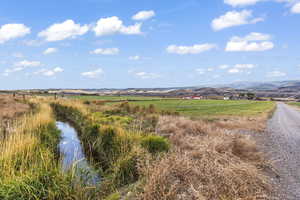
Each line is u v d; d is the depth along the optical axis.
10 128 8.52
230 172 4.38
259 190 4.04
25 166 4.52
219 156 5.29
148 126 11.86
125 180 5.41
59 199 3.98
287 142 10.00
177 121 12.61
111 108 22.69
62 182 4.14
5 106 20.91
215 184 4.07
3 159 4.79
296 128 15.99
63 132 12.53
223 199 3.66
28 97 36.22
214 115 23.66
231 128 13.48
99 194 4.66
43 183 4.01
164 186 3.92
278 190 4.36
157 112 21.17
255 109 39.56
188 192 3.94
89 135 9.94
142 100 60.62
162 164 4.54
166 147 6.54
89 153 8.30
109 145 7.79
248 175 4.46
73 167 4.56
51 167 4.40
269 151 7.82
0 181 3.84
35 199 3.75
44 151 5.80
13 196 3.58
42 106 19.95
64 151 8.33
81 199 4.19
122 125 11.01
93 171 5.25
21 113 16.36
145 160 5.31
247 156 6.32
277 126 16.75
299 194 4.19
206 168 4.53
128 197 4.12
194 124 11.11
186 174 4.41
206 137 7.55
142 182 4.48
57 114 22.05
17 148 5.49
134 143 6.59
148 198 3.80
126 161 5.70
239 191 3.94
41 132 8.88
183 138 8.11
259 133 12.38
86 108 20.62
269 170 5.62
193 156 5.73
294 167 5.96
